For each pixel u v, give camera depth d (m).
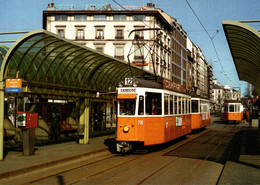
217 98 138.12
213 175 8.64
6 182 7.76
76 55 13.08
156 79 14.60
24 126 11.05
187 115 18.77
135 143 13.02
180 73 61.12
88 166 9.95
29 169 9.01
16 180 7.99
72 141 16.20
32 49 11.59
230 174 8.46
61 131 17.67
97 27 43.62
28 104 16.50
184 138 20.34
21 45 10.63
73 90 13.91
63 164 10.34
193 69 77.38
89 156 12.08
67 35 43.69
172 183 7.59
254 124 36.59
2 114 10.33
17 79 10.16
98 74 16.12
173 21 53.81
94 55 13.45
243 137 20.88
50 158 10.55
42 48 11.14
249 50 13.25
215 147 15.28
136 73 18.89
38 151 12.35
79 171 9.12
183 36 64.50
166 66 50.25
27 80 11.19
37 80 11.71
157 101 13.54
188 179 8.05
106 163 10.54
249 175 8.32
